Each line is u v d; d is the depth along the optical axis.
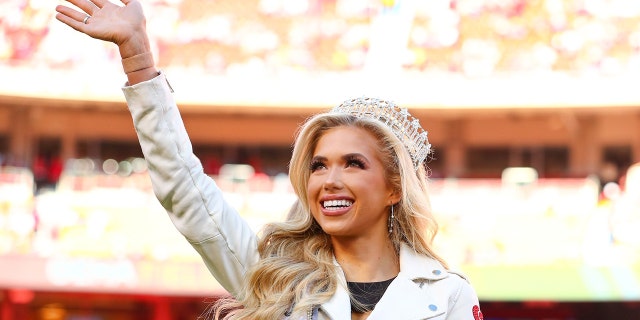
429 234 5.00
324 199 4.80
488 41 26.19
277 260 4.84
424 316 4.71
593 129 25.55
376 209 4.82
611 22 26.42
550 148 26.91
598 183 22.97
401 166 4.87
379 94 25.31
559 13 26.48
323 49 26.39
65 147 26.39
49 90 24.88
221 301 5.00
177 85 25.52
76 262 22.22
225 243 4.92
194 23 26.84
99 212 22.88
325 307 4.66
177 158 4.82
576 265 22.08
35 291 23.17
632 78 24.58
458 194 23.31
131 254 22.50
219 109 25.70
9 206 22.42
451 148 26.39
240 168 27.20
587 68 25.28
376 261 4.91
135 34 4.85
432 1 26.66
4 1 25.45
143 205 22.97
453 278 4.89
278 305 4.70
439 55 25.89
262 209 24.64
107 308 24.27
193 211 4.86
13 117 25.42
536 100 24.77
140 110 4.80
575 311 24.14
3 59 25.06
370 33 26.25
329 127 4.91
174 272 22.22
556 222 22.58
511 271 22.30
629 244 21.75
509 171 26.89
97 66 25.41
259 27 26.80
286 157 27.44
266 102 25.50
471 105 25.05
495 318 24.14
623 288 21.50
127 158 27.03
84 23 4.85
